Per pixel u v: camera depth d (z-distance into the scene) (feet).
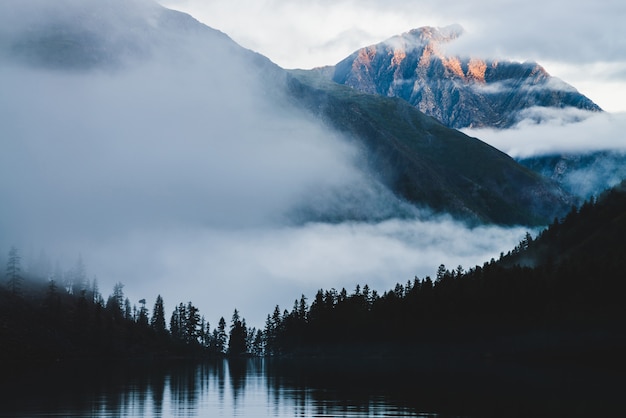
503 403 333.42
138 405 343.46
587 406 321.73
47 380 488.02
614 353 589.73
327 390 411.95
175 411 323.37
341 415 307.37
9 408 326.24
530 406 321.93
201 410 326.65
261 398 373.61
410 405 332.80
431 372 528.22
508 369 540.52
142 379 511.81
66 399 363.15
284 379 510.99
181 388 434.30
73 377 523.29
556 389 389.19
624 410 308.40
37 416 303.07
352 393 389.60
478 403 335.26
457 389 395.75
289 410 324.80
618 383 419.95
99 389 421.18
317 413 314.14
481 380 448.24
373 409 322.96
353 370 593.01
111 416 306.55
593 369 531.50
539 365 583.99
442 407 323.78
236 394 396.57
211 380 507.71
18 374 554.87
